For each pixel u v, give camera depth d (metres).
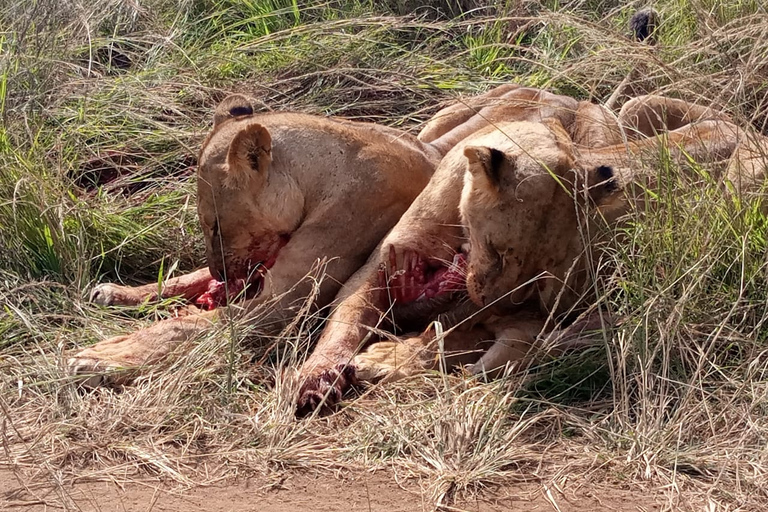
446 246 8.52
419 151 9.39
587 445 6.86
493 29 13.31
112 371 7.60
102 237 9.74
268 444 6.89
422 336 8.07
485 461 6.59
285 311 8.41
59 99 11.60
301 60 12.73
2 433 6.84
